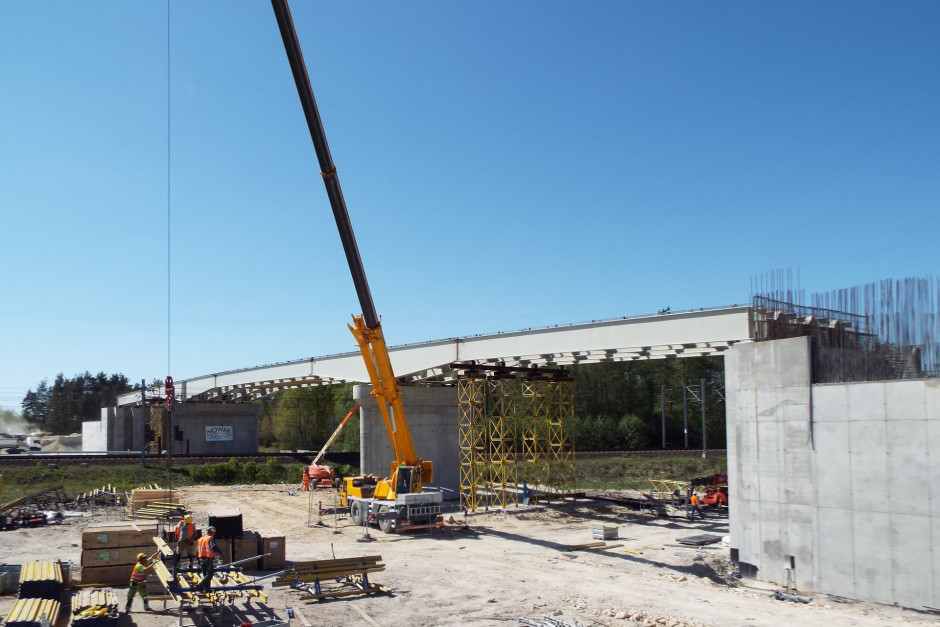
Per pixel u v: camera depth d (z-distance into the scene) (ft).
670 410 363.76
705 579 90.79
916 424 77.56
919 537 76.54
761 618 68.95
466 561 95.45
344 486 139.74
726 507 154.71
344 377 187.11
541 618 65.57
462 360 156.56
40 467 194.49
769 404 92.43
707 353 120.57
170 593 61.72
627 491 191.11
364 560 74.90
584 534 124.16
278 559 83.66
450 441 179.73
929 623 70.54
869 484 81.15
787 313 98.07
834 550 83.92
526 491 161.89
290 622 63.36
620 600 74.59
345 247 108.78
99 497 153.99
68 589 72.02
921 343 82.33
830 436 85.30
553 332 136.46
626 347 122.42
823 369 87.97
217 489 184.14
